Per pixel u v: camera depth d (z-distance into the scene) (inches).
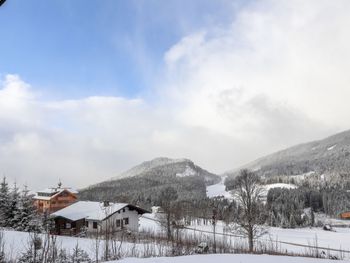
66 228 1934.1
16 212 1797.5
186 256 654.5
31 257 735.7
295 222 4626.0
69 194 3762.3
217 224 3796.8
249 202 1626.5
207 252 1067.3
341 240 3154.5
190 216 3828.7
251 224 1594.5
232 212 3065.9
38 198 3671.3
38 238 810.8
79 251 833.5
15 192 1883.6
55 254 768.3
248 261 587.8
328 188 6845.5
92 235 1632.6
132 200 5487.2
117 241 1279.5
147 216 4197.8
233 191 1742.1
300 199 6141.7
